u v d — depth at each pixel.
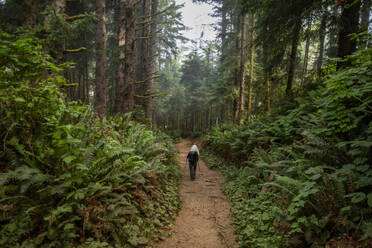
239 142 9.28
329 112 4.38
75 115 3.78
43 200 2.90
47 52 5.59
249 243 3.57
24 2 9.05
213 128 19.97
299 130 5.80
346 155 4.04
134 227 3.49
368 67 4.18
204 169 10.63
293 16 8.52
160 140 10.50
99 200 3.39
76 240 2.82
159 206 4.71
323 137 4.65
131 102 10.55
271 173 5.18
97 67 10.55
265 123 9.16
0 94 2.92
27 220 2.57
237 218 4.63
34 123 3.33
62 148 3.07
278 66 10.86
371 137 3.50
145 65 15.05
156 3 22.33
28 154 3.05
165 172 6.60
